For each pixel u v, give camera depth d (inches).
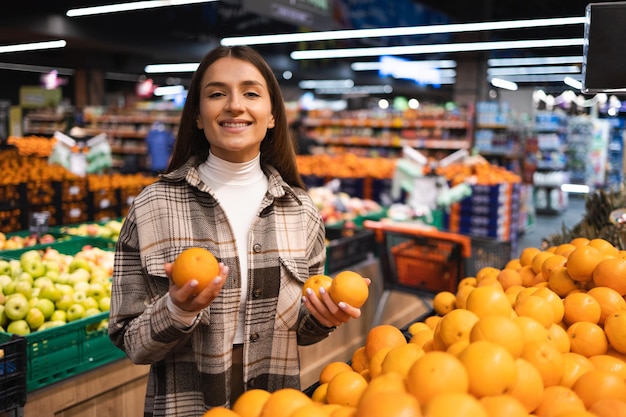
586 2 368.5
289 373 64.2
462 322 47.1
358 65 586.2
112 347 104.0
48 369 93.6
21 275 107.7
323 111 565.9
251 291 62.2
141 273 61.5
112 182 265.7
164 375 61.1
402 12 295.3
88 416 99.8
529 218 459.2
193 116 65.7
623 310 62.1
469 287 72.3
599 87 83.6
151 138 391.2
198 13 383.2
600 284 66.3
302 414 37.3
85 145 283.4
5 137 509.7
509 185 325.1
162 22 422.3
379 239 186.5
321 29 248.1
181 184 63.6
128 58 577.3
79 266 119.6
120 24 415.2
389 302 194.7
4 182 224.4
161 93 736.3
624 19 81.5
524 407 40.1
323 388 49.5
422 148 489.4
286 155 70.2
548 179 544.1
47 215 159.9
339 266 175.0
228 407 61.1
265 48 466.0
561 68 536.4
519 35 323.6
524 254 89.1
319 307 56.1
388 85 797.2
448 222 323.3
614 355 59.1
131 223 62.2
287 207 67.4
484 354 38.7
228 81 60.6
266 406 40.2
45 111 598.5
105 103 655.8
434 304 78.2
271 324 63.4
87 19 395.5
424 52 369.7
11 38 403.9
